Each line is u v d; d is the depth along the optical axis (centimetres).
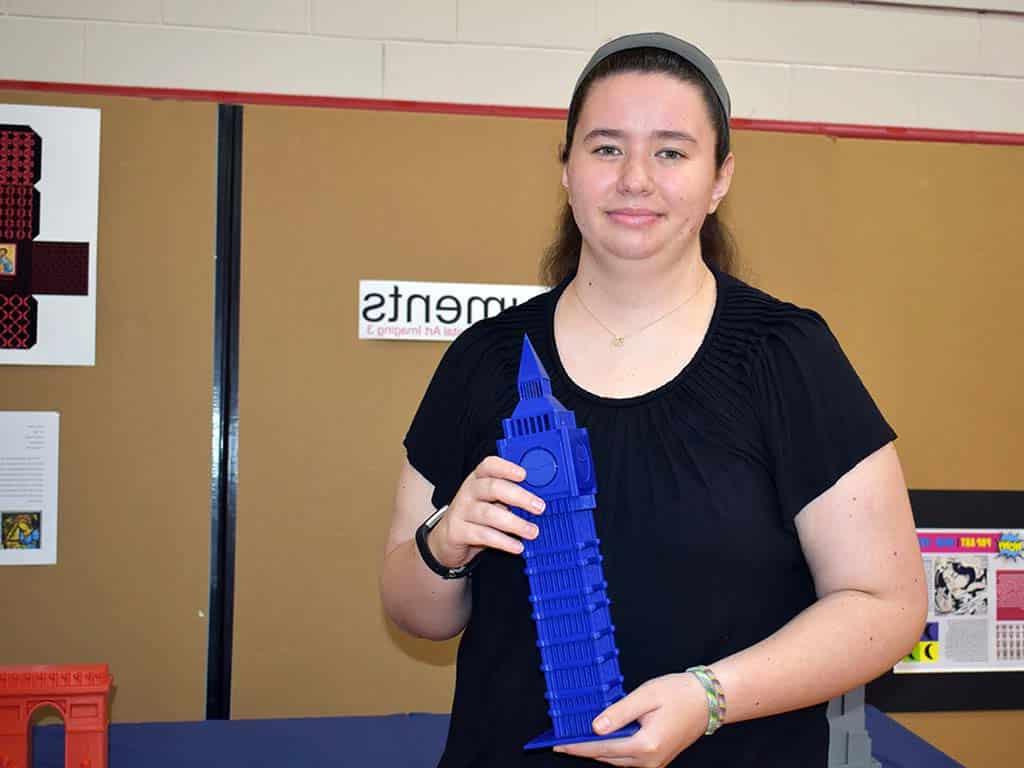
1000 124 247
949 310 219
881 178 217
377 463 203
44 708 183
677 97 87
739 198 213
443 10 233
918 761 157
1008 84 246
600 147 88
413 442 102
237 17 226
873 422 85
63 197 194
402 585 97
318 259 201
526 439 81
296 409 200
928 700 214
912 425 217
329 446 201
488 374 96
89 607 193
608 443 87
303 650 200
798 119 244
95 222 195
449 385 99
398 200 204
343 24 229
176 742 163
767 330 88
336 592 201
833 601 83
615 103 87
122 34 222
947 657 215
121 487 195
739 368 87
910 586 84
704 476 84
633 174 85
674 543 84
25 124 193
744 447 85
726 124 93
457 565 89
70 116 194
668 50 90
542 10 236
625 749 75
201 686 196
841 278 216
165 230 197
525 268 207
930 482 217
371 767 154
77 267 194
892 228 217
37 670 132
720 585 84
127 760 154
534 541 81
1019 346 221
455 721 93
